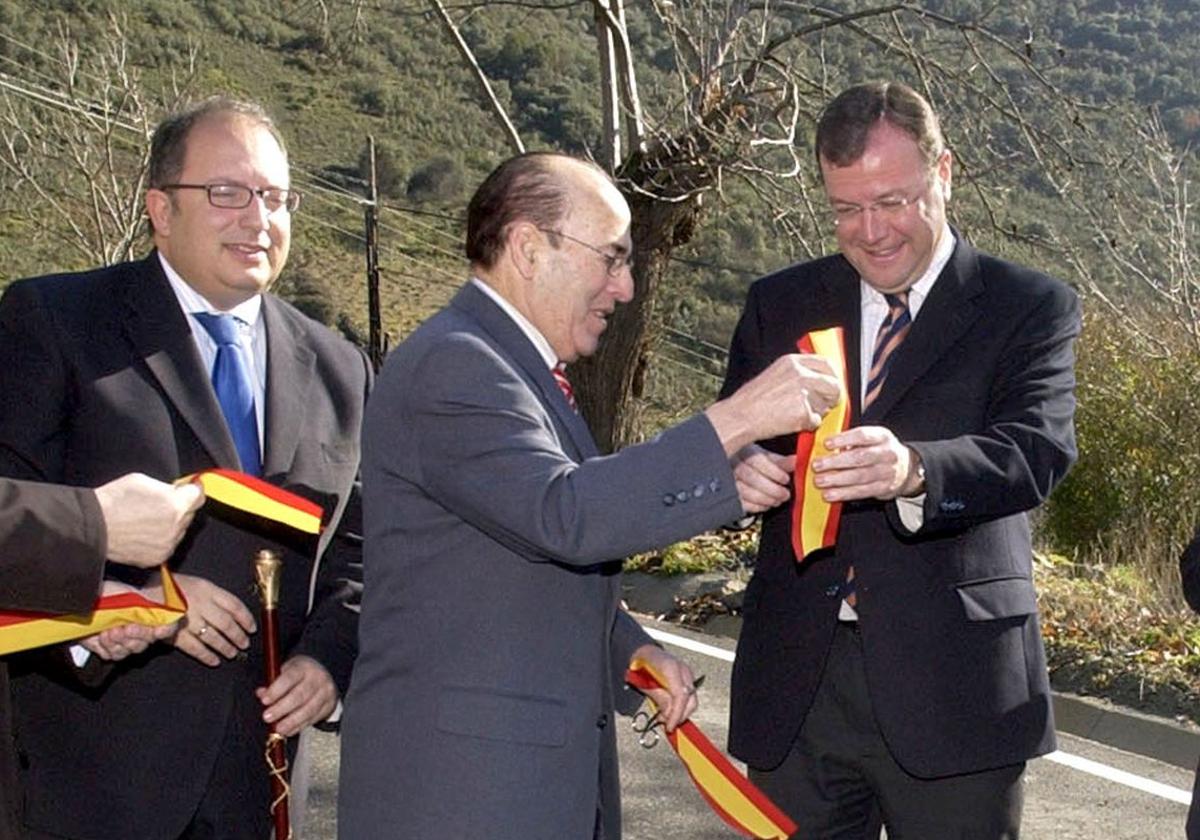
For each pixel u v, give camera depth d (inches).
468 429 123.3
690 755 142.1
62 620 126.3
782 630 157.2
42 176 887.7
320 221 1195.9
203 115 150.4
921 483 140.6
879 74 556.1
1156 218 499.5
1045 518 482.3
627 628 144.0
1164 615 327.6
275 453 149.3
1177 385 474.0
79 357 144.2
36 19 1093.1
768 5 545.3
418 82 1230.9
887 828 159.8
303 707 145.3
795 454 154.0
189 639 139.2
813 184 543.5
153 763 141.9
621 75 592.7
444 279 1115.9
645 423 622.2
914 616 151.0
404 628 127.6
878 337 157.2
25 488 122.3
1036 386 150.9
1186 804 257.9
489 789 124.1
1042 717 155.2
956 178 523.2
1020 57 529.7
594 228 129.8
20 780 141.6
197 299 151.3
